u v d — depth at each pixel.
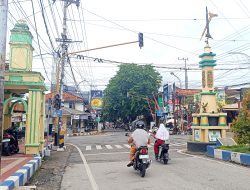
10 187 7.52
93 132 53.88
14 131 16.84
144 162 10.40
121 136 41.34
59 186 9.22
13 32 17.27
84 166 13.34
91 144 27.39
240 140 13.80
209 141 18.73
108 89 57.47
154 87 54.59
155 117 51.28
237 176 10.00
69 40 23.30
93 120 69.62
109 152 19.62
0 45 7.34
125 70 55.84
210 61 19.69
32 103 15.70
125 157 16.50
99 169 12.37
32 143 15.59
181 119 49.47
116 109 56.41
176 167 12.38
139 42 20.38
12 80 15.62
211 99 19.47
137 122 11.63
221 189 8.10
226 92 48.09
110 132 57.16
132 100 53.34
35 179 10.38
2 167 11.56
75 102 61.25
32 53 18.14
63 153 19.28
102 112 61.97
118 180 9.88
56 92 22.05
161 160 13.89
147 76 55.06
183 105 50.34
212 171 11.13
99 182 9.63
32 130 15.63
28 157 14.53
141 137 10.98
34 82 15.63
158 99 52.75
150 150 20.59
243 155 12.71
